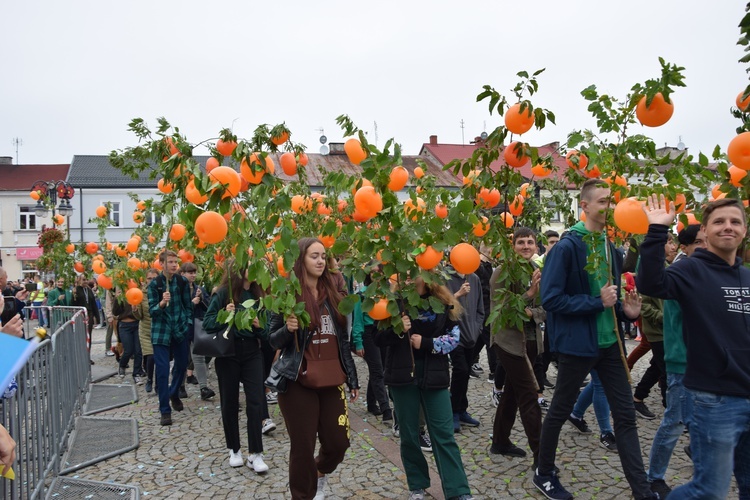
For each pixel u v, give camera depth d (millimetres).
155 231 9914
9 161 42781
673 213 2879
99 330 19250
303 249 3664
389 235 3158
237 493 4203
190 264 7328
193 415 6660
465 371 5520
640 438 5031
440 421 3734
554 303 3619
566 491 3777
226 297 4617
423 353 3746
